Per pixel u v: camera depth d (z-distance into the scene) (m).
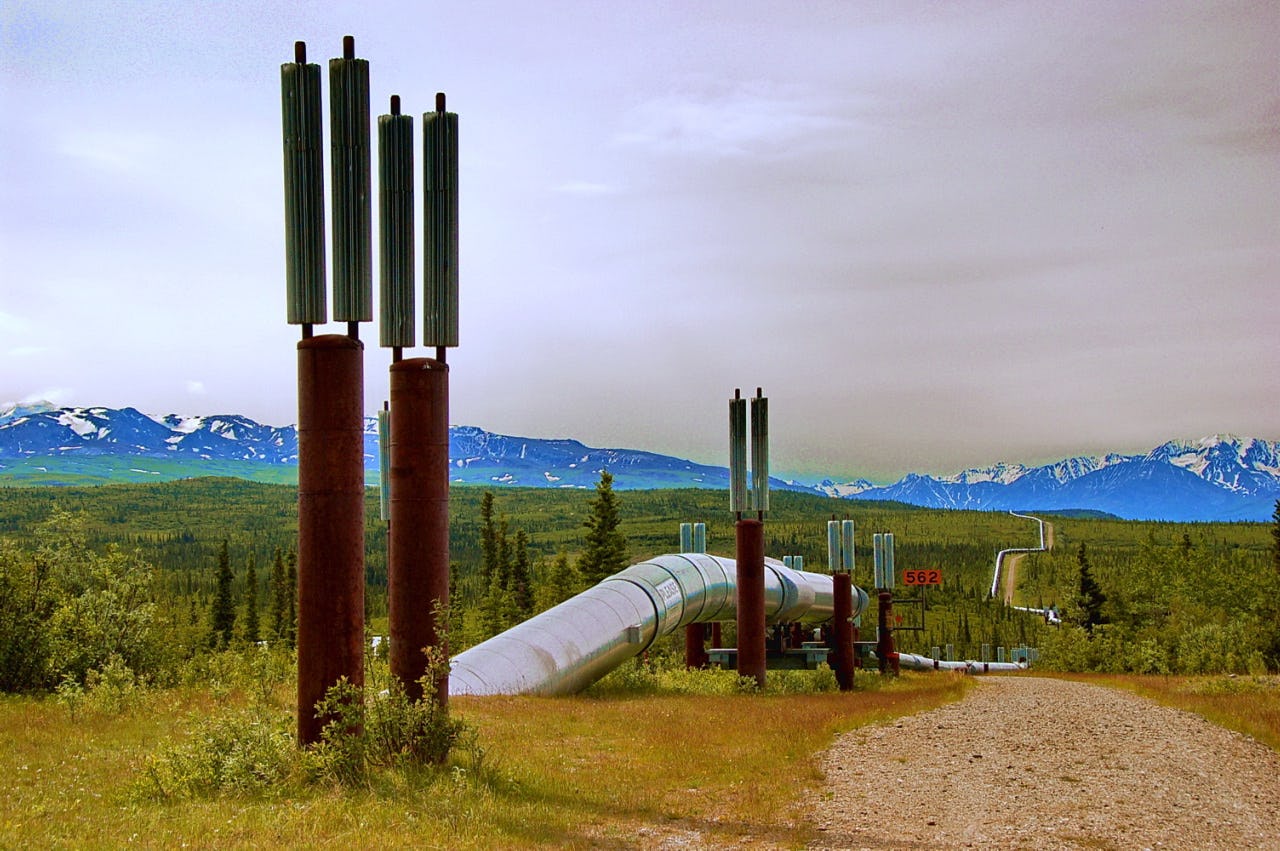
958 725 26.86
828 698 39.03
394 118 19.64
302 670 18.28
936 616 197.50
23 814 13.77
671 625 45.94
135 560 41.91
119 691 27.62
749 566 44.75
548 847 14.02
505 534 116.00
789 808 17.19
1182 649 81.31
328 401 18.28
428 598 19.59
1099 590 115.44
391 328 19.77
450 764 18.19
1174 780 19.20
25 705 29.31
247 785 16.50
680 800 17.75
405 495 19.70
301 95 18.62
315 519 18.27
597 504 86.00
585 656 38.53
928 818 16.39
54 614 36.84
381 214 19.70
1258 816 16.61
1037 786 18.75
